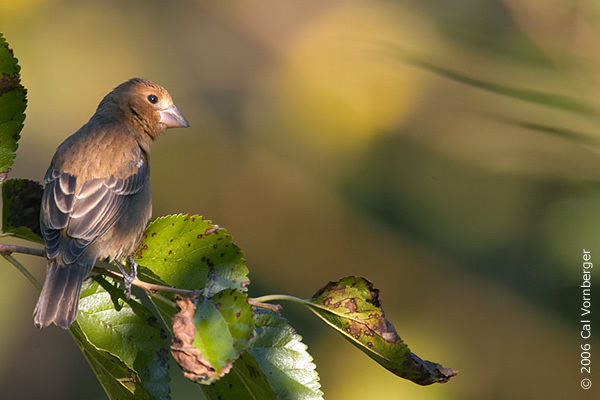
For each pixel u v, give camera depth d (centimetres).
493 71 592
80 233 666
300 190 1352
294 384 525
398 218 1212
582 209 727
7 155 589
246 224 1345
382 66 1224
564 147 656
